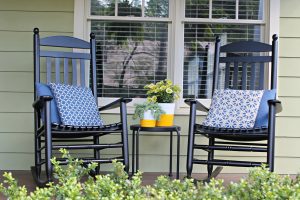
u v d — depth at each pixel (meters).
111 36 3.66
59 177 1.51
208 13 3.67
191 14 3.66
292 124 3.63
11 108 3.57
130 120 3.61
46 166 2.52
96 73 3.42
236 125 3.02
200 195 1.35
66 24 3.60
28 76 3.59
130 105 3.62
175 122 3.62
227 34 3.68
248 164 2.66
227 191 1.42
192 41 3.67
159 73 3.65
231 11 3.68
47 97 2.58
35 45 3.17
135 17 3.64
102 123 3.18
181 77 3.64
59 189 1.31
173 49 3.62
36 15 3.59
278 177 1.53
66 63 3.32
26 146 3.58
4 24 3.57
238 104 3.10
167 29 3.66
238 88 3.60
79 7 3.59
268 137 2.67
